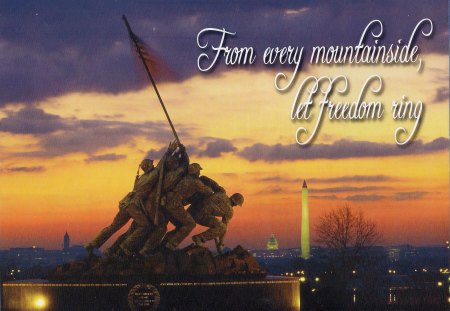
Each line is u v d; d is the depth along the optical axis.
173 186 90.69
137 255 90.00
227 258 90.69
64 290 88.75
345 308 114.38
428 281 127.69
